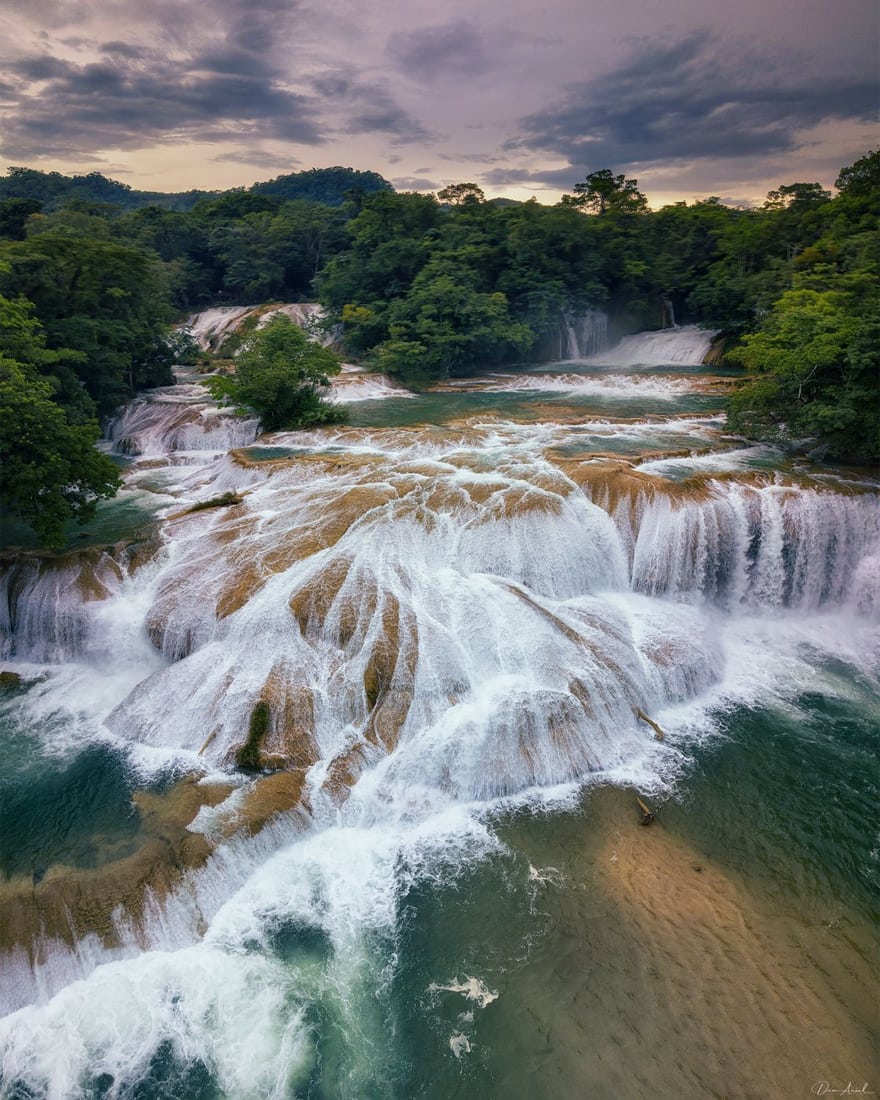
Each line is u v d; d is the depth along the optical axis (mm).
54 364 36844
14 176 152000
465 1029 12305
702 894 14641
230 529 23812
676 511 23750
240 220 91375
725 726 19328
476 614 19969
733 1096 11281
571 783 17281
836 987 12852
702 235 66812
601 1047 11977
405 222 65562
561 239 61312
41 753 18062
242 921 13945
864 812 16688
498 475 26281
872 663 22312
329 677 18266
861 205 57625
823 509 24469
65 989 12633
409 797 16484
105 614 21422
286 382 35625
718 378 47031
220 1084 11531
